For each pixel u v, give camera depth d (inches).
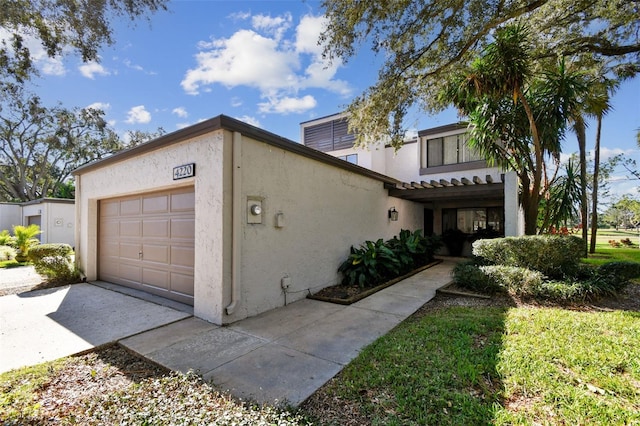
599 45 264.4
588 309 189.9
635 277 226.5
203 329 171.0
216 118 174.7
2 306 215.9
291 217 229.1
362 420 88.9
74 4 156.3
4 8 143.6
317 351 139.9
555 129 269.9
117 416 89.4
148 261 253.3
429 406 92.8
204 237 189.6
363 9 198.2
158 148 226.1
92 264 312.2
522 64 231.3
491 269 232.4
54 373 122.6
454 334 149.5
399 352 131.1
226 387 108.4
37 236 704.4
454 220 512.1
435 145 478.6
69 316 192.9
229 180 182.5
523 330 151.1
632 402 93.7
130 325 176.9
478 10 203.2
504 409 90.1
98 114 988.6
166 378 113.7
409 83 245.9
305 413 92.4
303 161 242.7
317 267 256.5
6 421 89.4
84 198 318.7
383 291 255.1
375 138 282.0
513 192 317.4
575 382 104.9
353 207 311.7
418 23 209.9
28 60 166.1
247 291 192.1
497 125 288.2
